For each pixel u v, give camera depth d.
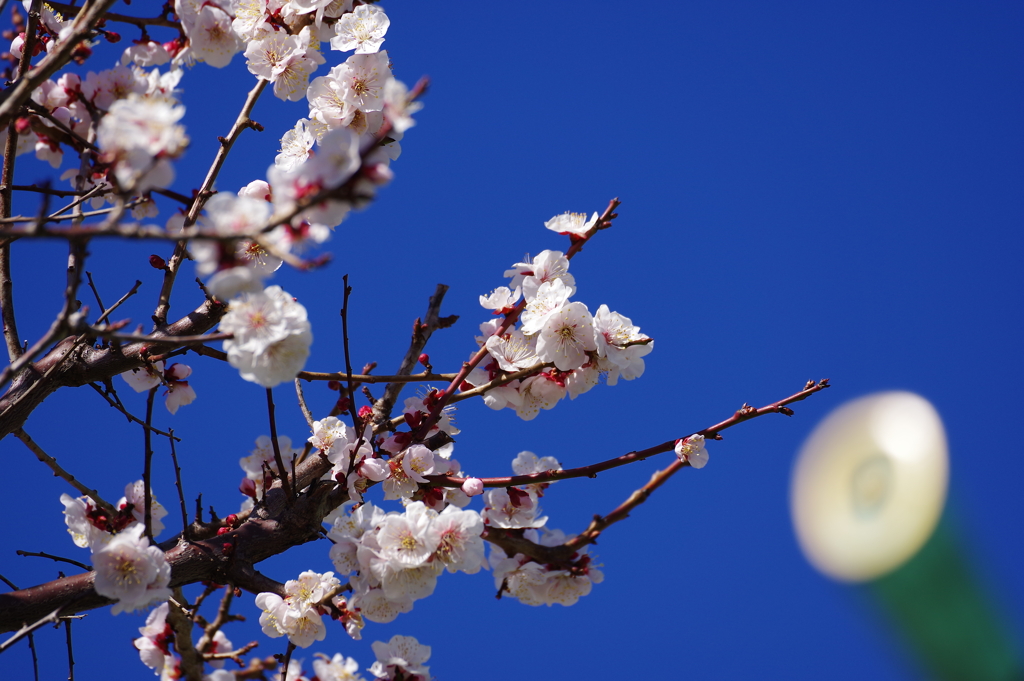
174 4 2.40
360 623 2.40
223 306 2.42
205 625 2.38
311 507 2.42
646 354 2.42
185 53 2.39
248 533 2.41
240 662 2.39
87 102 2.38
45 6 2.42
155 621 2.39
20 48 2.42
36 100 2.38
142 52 2.39
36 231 2.26
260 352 2.33
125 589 2.35
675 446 2.41
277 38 2.42
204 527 2.42
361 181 2.26
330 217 2.32
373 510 2.40
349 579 2.39
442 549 2.38
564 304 2.41
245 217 2.30
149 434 2.39
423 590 2.38
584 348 2.42
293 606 2.39
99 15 2.33
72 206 2.35
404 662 2.42
